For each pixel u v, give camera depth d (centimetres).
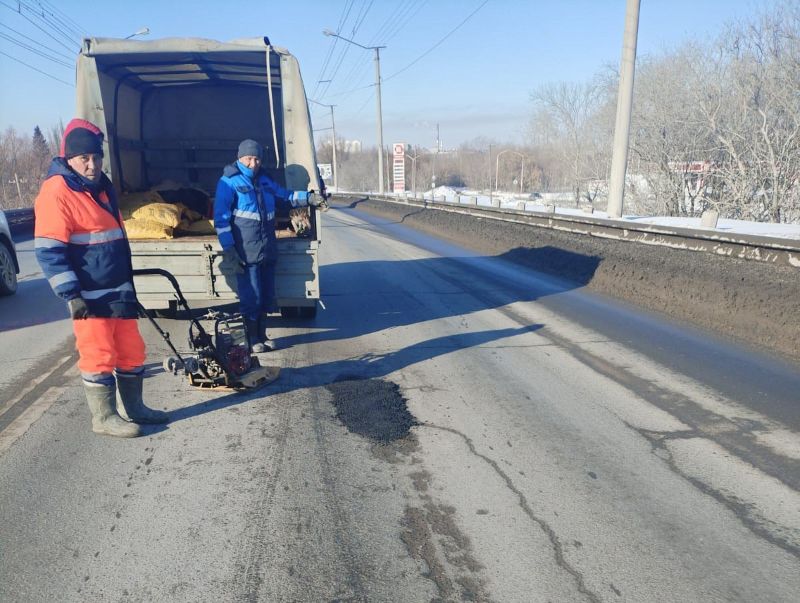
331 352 577
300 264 599
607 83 2761
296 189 595
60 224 343
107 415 386
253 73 716
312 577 254
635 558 269
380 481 334
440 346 597
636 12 1205
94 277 363
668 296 767
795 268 658
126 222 594
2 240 859
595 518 299
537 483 332
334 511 304
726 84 1931
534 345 599
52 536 282
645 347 589
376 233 1867
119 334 389
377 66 3550
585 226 1154
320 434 394
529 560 267
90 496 317
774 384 484
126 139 728
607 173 2916
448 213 2062
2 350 584
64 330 665
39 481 332
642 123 2181
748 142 1834
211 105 816
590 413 429
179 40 561
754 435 392
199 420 416
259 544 277
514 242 1329
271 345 580
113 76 684
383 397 459
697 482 334
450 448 375
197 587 248
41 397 456
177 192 743
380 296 850
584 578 255
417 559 267
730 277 704
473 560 267
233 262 571
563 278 1002
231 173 529
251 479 336
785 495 321
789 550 275
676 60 2125
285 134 584
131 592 245
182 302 443
